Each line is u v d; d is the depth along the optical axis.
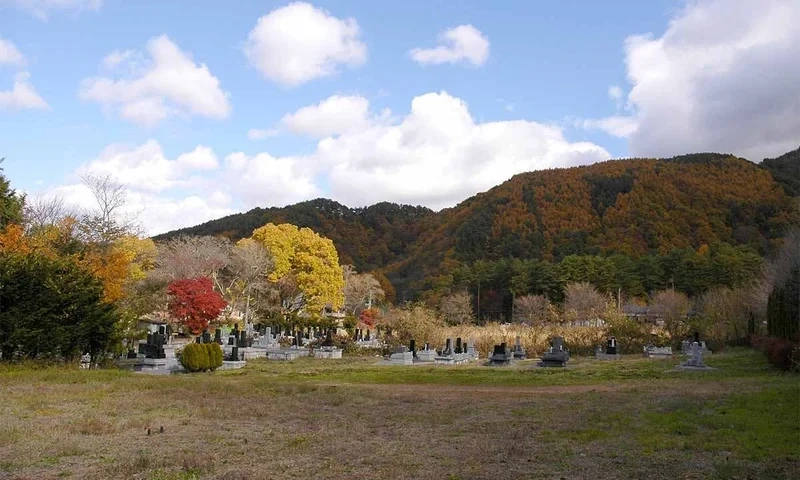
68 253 25.64
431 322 39.22
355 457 7.93
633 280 70.19
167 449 8.33
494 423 10.90
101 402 12.77
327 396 15.03
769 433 9.27
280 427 10.39
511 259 84.88
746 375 20.28
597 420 11.02
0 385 15.09
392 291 89.38
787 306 25.31
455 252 100.38
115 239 30.97
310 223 117.06
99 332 22.44
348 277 69.94
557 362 27.41
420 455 8.06
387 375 22.98
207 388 16.11
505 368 26.41
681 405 12.45
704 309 43.12
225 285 55.22
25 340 19.95
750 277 53.69
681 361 27.55
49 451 8.02
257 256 50.97
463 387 18.38
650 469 7.20
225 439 9.15
